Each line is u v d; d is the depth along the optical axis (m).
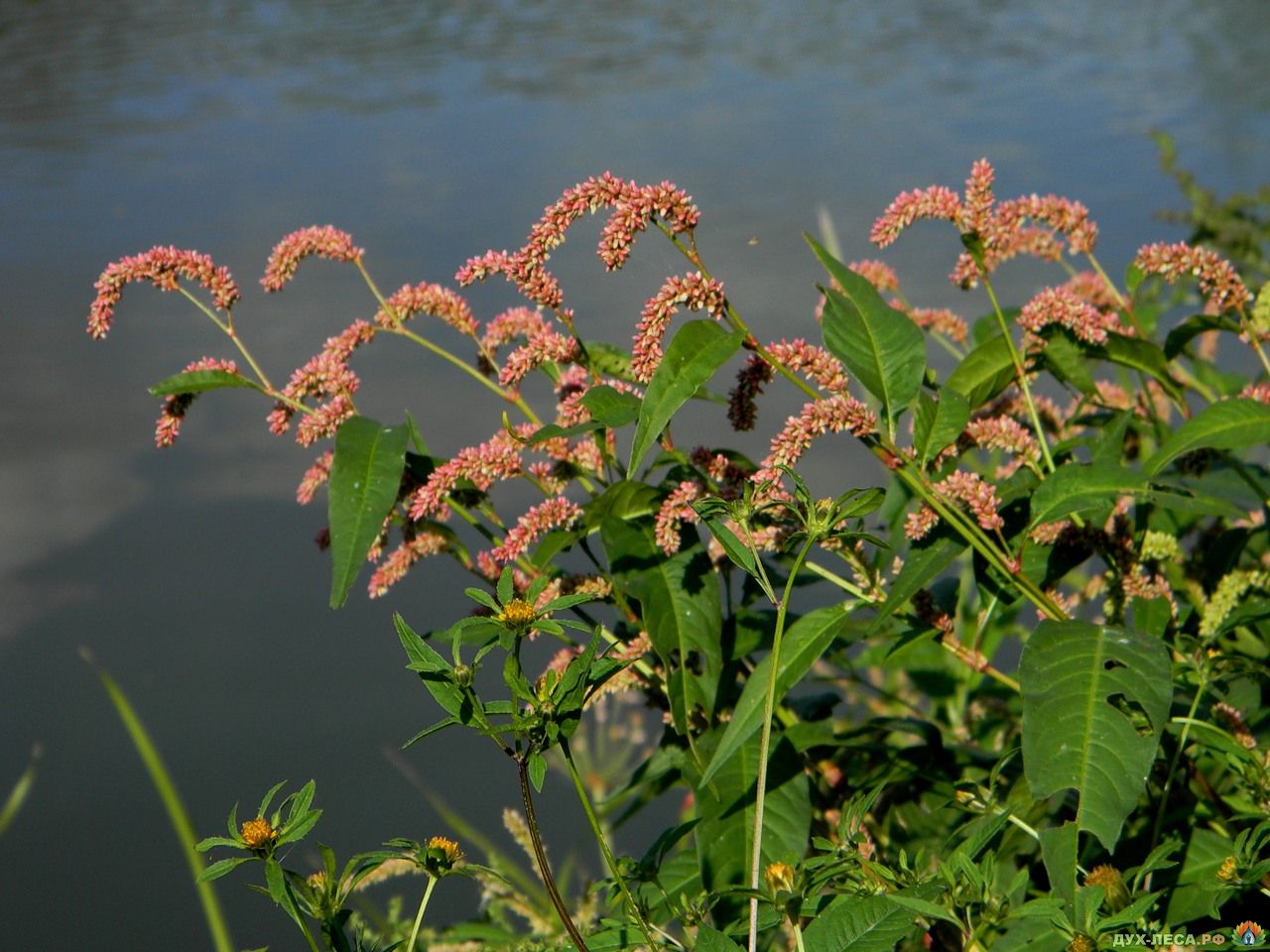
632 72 6.04
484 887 1.49
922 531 1.28
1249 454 1.57
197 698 2.10
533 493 2.54
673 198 1.24
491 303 3.04
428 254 3.37
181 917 1.70
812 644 1.26
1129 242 2.94
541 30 7.53
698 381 1.22
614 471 1.38
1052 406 1.46
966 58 5.87
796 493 1.22
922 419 1.27
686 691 1.33
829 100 5.12
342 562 1.24
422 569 2.46
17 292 3.43
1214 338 1.71
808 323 2.50
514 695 1.14
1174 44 5.65
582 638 1.41
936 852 1.34
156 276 1.36
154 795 1.91
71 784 1.94
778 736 1.31
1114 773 1.17
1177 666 1.31
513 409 2.59
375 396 2.69
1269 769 1.24
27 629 2.27
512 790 1.92
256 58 6.90
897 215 1.34
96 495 2.67
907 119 4.64
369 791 1.90
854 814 1.20
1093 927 1.12
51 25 8.19
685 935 1.26
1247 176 3.37
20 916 1.69
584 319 2.80
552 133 4.80
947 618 1.32
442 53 6.85
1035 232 1.41
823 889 1.20
